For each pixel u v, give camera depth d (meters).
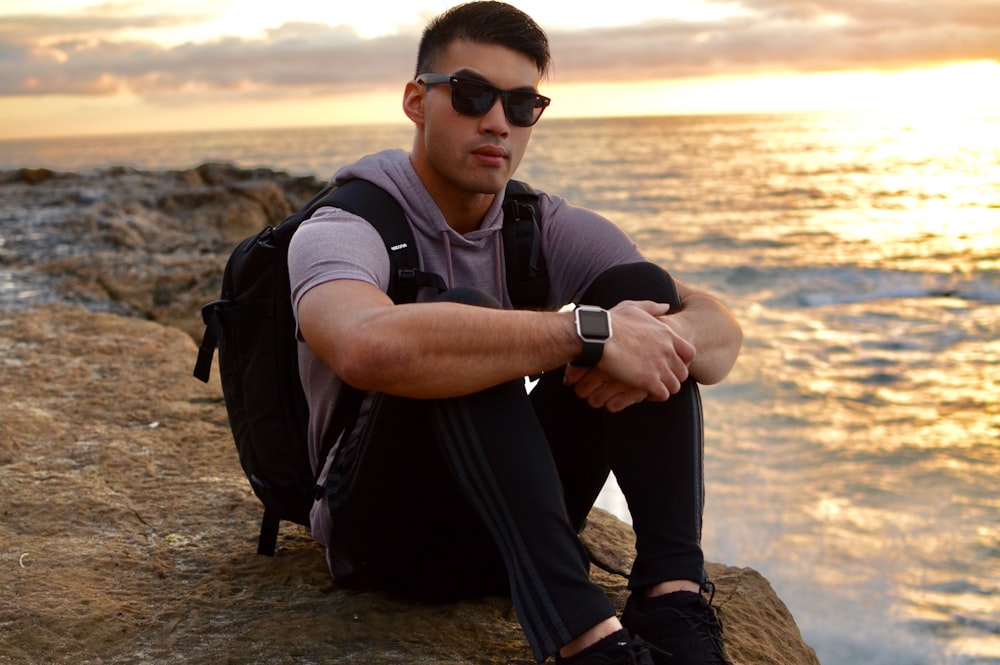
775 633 2.38
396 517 2.00
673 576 1.82
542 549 1.71
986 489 6.87
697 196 44.91
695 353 1.97
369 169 2.10
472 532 2.05
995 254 22.66
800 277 19.97
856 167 63.03
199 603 2.25
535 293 2.24
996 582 5.23
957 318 14.61
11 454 3.26
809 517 6.22
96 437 3.47
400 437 1.87
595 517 2.92
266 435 2.17
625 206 40.84
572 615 1.66
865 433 8.35
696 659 1.74
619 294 2.11
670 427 1.93
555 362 1.82
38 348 4.73
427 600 2.23
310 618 2.16
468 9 2.04
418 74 2.13
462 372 1.74
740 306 16.50
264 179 13.98
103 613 2.17
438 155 2.06
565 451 2.08
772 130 172.88
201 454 3.37
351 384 1.79
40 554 2.47
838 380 10.46
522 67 2.04
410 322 1.73
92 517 2.77
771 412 9.03
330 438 2.10
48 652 2.02
